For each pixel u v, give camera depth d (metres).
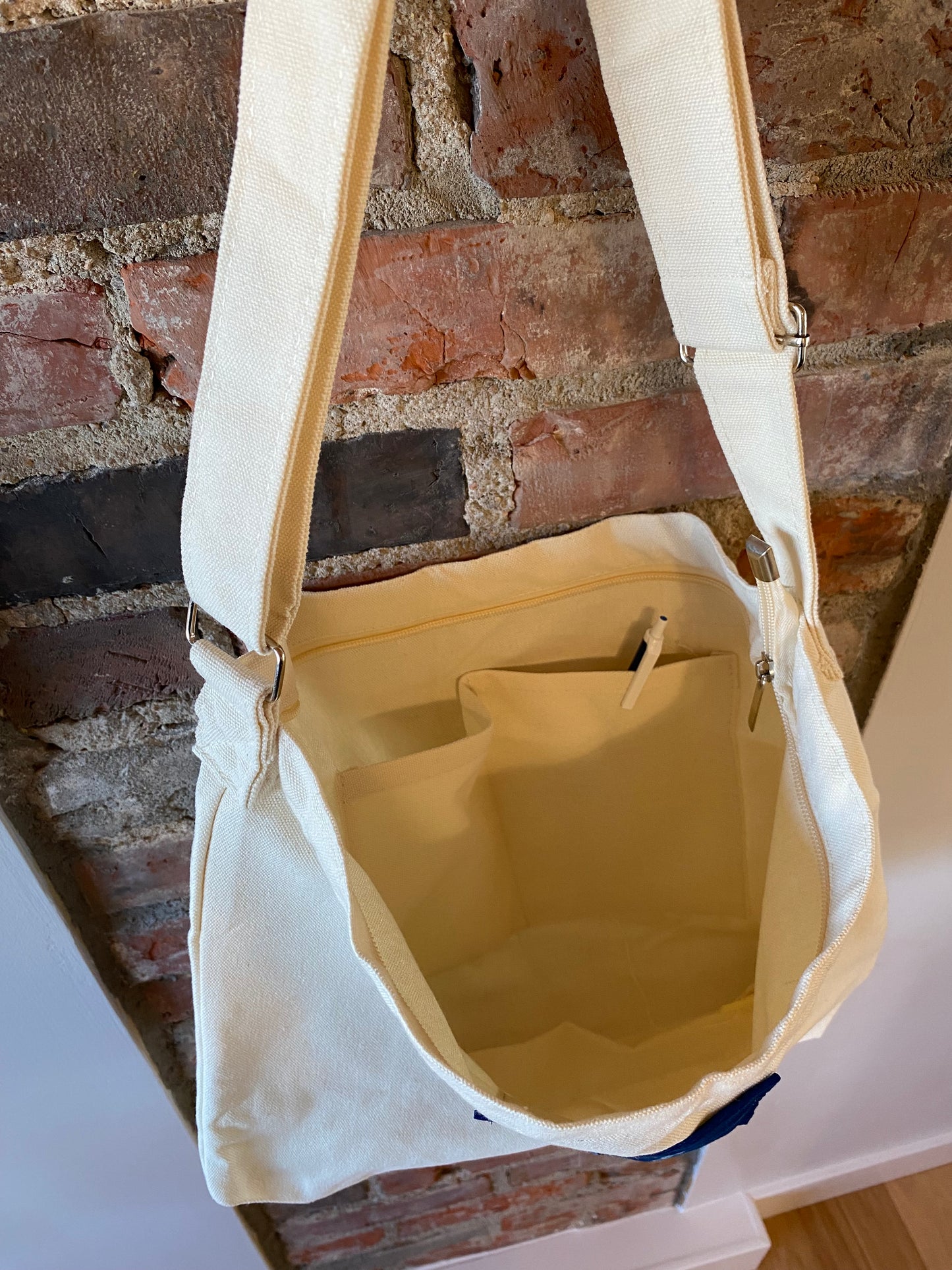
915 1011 0.69
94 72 0.29
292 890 0.35
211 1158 0.42
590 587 0.42
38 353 0.33
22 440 0.34
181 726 0.43
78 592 0.38
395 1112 0.42
